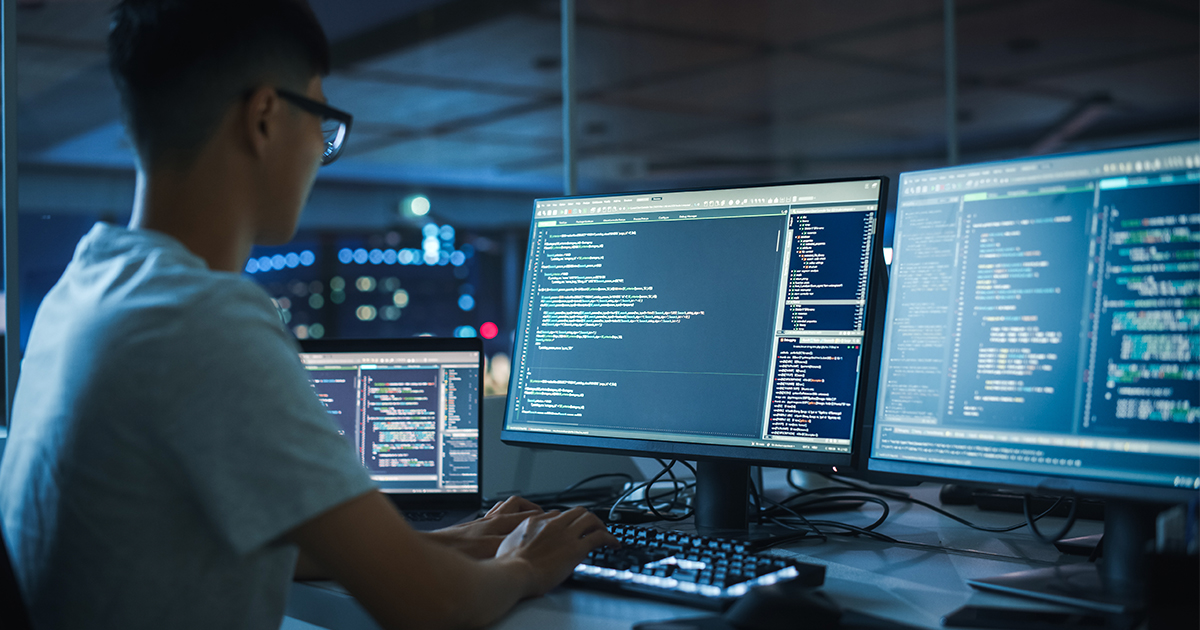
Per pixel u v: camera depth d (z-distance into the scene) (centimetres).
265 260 1282
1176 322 82
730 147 1023
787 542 112
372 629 86
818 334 107
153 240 75
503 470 152
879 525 122
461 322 1230
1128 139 934
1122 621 76
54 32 597
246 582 73
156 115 76
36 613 73
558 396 123
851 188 108
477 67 695
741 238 114
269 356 70
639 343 118
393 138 925
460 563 78
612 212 123
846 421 104
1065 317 89
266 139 79
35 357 79
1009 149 1005
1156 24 614
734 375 112
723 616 81
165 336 68
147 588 70
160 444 67
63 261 293
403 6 574
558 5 575
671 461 136
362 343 138
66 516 70
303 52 81
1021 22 608
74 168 932
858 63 703
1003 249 94
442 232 1207
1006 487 90
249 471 67
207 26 75
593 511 134
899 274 101
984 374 93
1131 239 86
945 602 84
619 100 808
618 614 83
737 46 656
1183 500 80
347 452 72
